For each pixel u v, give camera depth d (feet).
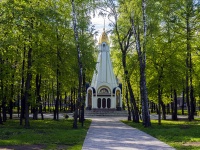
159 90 108.06
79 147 50.67
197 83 138.00
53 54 104.37
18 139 61.16
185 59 121.60
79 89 91.30
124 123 119.85
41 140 60.49
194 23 113.80
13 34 73.72
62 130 81.76
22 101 109.81
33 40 82.23
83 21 107.34
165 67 106.73
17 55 93.35
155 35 101.19
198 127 92.27
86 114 201.05
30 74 92.12
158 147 51.01
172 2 105.19
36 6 75.15
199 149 48.19
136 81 126.52
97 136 68.90
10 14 68.33
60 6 95.45
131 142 57.98
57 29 105.91
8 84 99.45
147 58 106.32
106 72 225.76
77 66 112.68
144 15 91.61
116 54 125.70
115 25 111.04
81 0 96.07
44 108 254.88
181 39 111.14
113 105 220.43
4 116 121.60
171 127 94.38
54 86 181.16
